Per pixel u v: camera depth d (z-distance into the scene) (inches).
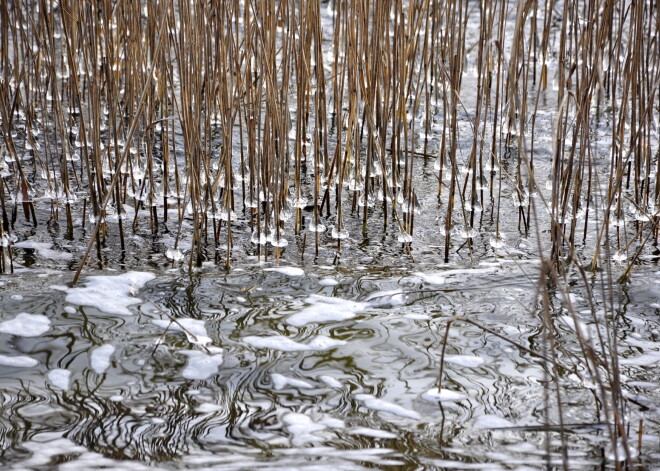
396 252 142.4
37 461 81.6
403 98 144.0
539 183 172.1
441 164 163.9
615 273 131.4
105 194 151.8
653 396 96.3
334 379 100.3
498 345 108.8
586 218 144.5
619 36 130.3
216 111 195.6
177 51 132.1
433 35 170.2
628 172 166.6
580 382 99.5
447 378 100.7
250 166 140.9
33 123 190.2
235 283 128.2
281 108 135.8
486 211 160.7
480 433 88.9
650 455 84.2
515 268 134.8
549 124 200.7
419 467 81.7
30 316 114.1
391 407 94.1
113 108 139.8
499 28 140.6
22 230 147.2
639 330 112.7
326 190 157.9
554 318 116.3
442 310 119.3
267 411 93.0
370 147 147.9
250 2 132.5
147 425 89.5
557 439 87.7
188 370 102.0
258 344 108.9
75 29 142.2
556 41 253.9
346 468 81.2
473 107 213.8
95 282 126.6
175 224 153.3
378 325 114.6
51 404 93.4
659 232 145.4
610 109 208.1
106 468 80.5
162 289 125.2
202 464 81.6
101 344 107.6
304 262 137.5
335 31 142.6
